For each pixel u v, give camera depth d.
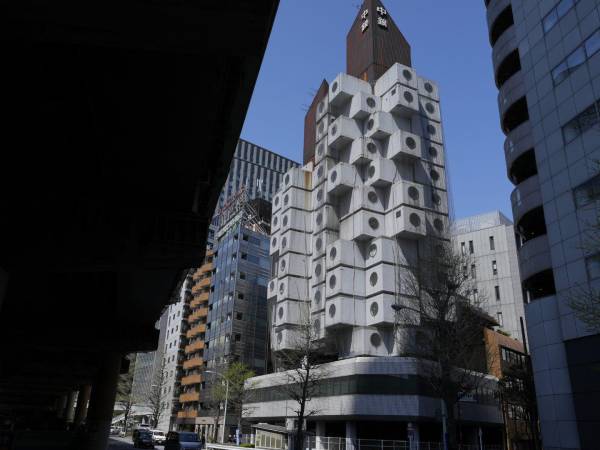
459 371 35.06
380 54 73.94
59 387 61.19
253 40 7.82
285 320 64.75
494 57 39.25
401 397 46.16
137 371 118.12
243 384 70.19
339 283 56.81
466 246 89.62
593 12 27.94
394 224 58.28
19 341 28.64
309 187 74.12
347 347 56.41
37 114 12.02
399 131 62.00
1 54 10.04
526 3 33.84
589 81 27.50
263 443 62.16
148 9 7.12
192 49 8.01
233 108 11.67
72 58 10.20
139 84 11.03
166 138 13.09
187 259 16.03
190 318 97.38
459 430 47.16
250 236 90.38
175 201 16.47
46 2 6.94
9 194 14.54
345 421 51.41
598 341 24.78
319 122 73.06
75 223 15.02
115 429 96.19
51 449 32.84
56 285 24.17
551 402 27.11
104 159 14.09
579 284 26.05
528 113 34.16
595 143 26.47
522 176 36.38
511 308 81.62
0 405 86.44
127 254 15.28
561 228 27.81
